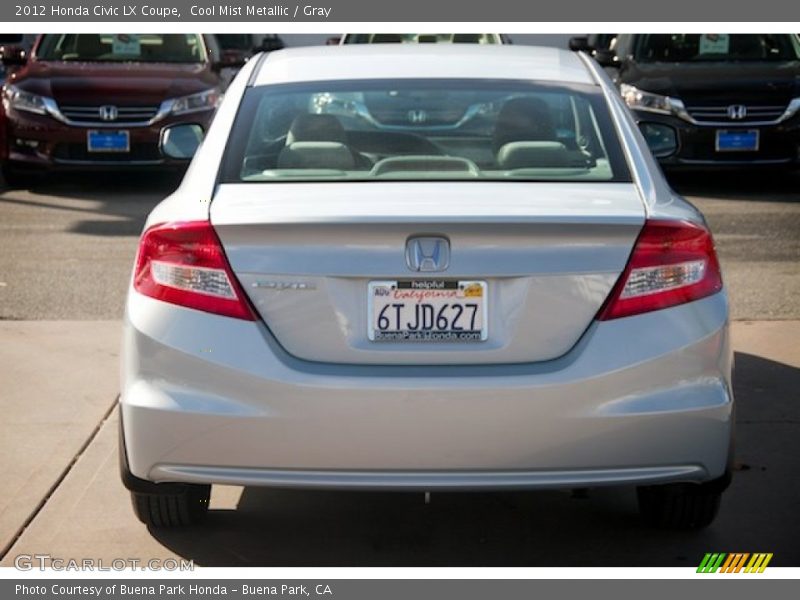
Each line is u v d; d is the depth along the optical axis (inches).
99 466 203.3
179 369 150.1
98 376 251.0
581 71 195.5
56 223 428.5
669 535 177.0
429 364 147.8
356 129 177.2
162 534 177.9
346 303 147.7
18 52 516.7
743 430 219.0
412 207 149.6
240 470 150.5
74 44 526.9
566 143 174.2
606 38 605.9
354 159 171.5
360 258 147.2
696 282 152.0
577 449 148.5
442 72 191.0
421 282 147.3
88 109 494.0
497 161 171.2
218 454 149.9
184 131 225.8
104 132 493.0
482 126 178.1
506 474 148.9
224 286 149.4
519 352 148.0
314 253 147.6
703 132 491.5
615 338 148.3
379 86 186.1
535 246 147.5
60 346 271.9
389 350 147.6
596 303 148.7
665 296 150.2
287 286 148.1
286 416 147.3
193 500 174.9
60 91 496.1
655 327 149.4
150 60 525.7
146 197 487.2
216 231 149.6
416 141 174.9
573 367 147.3
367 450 147.6
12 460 205.6
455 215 146.0
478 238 146.9
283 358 148.3
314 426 147.2
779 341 273.4
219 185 164.7
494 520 183.6
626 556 170.1
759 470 200.5
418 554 171.8
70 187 514.3
